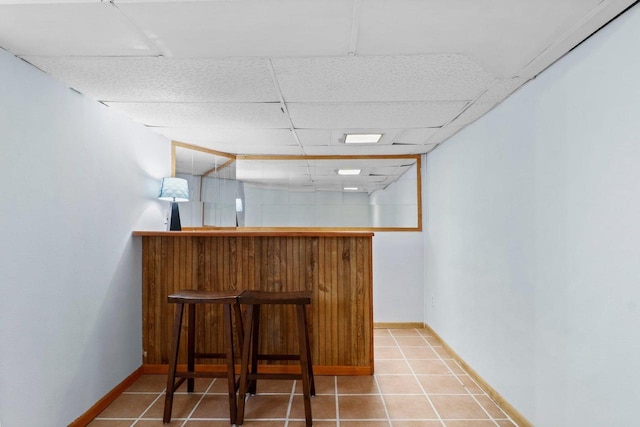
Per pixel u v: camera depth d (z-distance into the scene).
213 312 3.01
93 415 2.32
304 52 1.76
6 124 1.73
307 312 3.01
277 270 3.02
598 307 1.57
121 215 2.72
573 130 1.73
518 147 2.23
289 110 2.65
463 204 3.12
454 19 1.46
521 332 2.18
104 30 1.55
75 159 2.22
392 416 2.33
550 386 1.90
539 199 2.01
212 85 2.19
